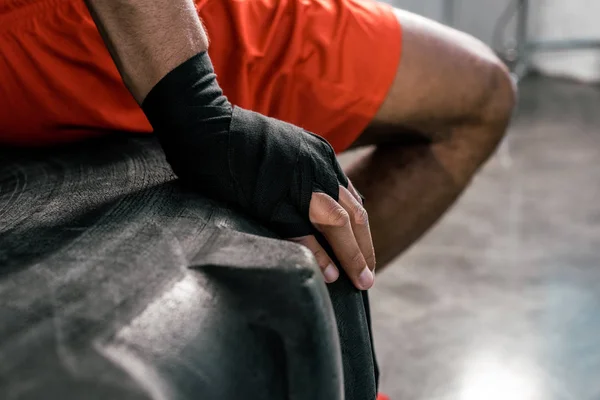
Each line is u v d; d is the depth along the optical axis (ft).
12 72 2.01
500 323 4.54
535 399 3.77
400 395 3.86
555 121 9.35
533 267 5.30
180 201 1.36
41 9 2.00
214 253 1.09
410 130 2.60
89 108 2.03
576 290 4.91
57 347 0.86
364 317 1.53
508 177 7.30
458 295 4.93
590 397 3.76
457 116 2.65
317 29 2.23
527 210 6.42
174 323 0.95
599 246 5.59
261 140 1.41
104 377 0.81
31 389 0.79
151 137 2.01
